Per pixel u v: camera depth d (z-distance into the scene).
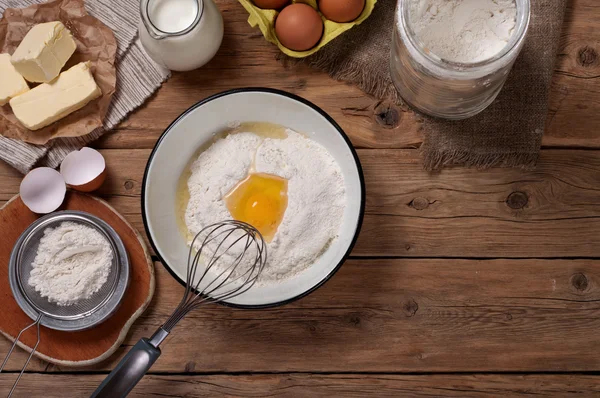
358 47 0.82
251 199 0.81
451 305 0.83
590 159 0.83
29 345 0.81
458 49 0.74
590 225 0.83
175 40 0.76
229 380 0.83
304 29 0.77
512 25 0.73
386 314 0.83
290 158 0.81
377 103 0.83
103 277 0.81
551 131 0.83
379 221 0.83
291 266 0.80
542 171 0.83
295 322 0.83
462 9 0.73
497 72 0.71
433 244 0.83
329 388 0.83
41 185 0.81
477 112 0.80
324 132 0.79
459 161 0.82
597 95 0.83
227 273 0.80
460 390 0.83
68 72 0.80
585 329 0.83
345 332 0.83
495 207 0.83
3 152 0.82
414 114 0.82
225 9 0.84
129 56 0.83
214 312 0.83
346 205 0.80
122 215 0.82
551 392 0.82
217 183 0.81
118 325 0.81
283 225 0.80
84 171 0.81
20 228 0.82
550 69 0.81
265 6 0.79
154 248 0.75
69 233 0.80
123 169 0.83
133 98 0.83
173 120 0.83
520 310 0.83
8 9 0.81
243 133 0.82
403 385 0.83
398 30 0.72
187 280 0.76
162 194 0.80
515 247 0.83
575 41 0.83
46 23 0.79
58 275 0.80
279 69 0.83
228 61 0.84
